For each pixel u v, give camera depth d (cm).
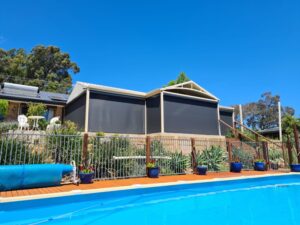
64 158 949
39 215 639
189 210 725
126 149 1070
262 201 841
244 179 1080
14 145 863
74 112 1850
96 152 992
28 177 736
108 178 966
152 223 609
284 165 1570
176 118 1658
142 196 817
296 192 986
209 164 1293
